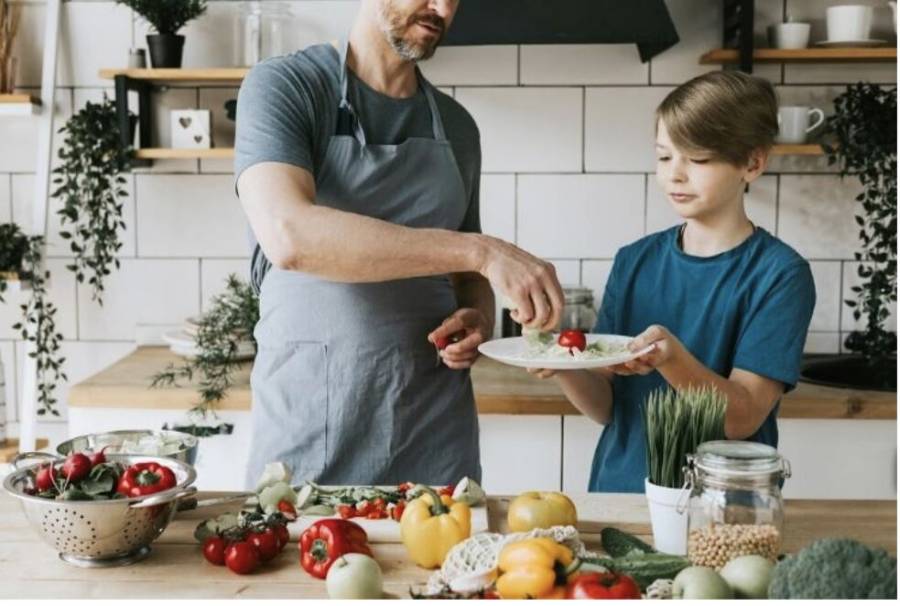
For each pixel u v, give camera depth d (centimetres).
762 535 118
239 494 154
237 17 274
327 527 126
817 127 267
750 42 258
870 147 259
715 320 173
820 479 240
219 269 293
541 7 248
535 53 282
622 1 248
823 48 266
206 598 118
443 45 249
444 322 179
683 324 177
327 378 176
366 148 174
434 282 185
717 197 168
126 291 294
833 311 287
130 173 290
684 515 130
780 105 281
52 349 284
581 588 106
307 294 176
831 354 286
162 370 261
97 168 283
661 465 133
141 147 279
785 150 261
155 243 292
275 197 153
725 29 272
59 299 293
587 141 285
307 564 126
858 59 268
